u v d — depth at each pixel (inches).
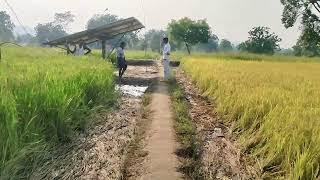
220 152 146.3
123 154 140.3
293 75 394.6
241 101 189.9
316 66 697.0
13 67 230.5
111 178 117.4
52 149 135.0
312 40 1316.4
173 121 195.0
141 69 592.4
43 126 139.1
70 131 150.2
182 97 273.9
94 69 264.2
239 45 1603.1
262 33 1566.2
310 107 179.6
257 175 124.4
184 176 120.6
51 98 144.2
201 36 1398.9
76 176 116.9
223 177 122.6
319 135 126.5
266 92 213.6
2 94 129.2
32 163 116.0
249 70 440.1
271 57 1166.3
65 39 657.6
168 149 145.6
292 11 1314.0
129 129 176.7
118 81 398.6
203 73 363.3
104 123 183.2
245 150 147.2
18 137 116.7
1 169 98.7
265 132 148.0
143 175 120.8
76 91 170.7
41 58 392.5
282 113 160.1
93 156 135.2
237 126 175.6
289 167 118.7
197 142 154.8
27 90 141.7
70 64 298.0
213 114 215.3
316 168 115.3
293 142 125.0
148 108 232.2
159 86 345.4
